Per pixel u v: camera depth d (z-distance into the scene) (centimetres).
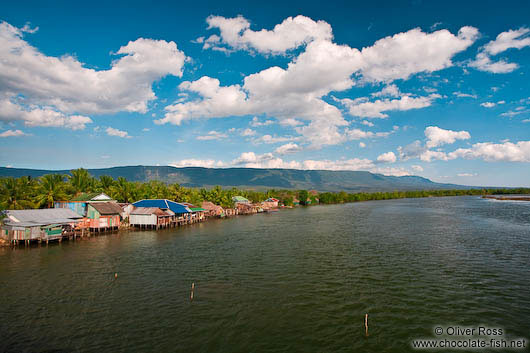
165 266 3806
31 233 5103
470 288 2956
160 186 10775
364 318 2330
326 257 4244
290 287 3008
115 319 2306
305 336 2069
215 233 6756
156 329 2155
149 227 7644
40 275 3419
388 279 3244
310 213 12312
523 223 7706
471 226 7275
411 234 6209
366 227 7419
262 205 15275
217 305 2572
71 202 6794
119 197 9119
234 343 1978
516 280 3180
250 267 3750
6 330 2133
